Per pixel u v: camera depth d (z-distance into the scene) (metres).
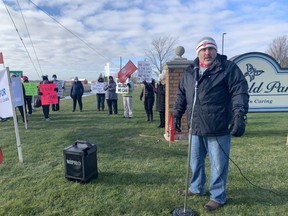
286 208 2.85
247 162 4.33
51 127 8.04
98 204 3.02
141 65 12.01
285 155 4.71
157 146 5.50
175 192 3.28
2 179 3.81
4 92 4.36
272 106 5.70
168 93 5.71
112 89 10.87
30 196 3.25
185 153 4.95
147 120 9.16
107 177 3.79
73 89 11.89
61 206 3.00
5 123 8.88
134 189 3.39
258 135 6.41
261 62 5.57
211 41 2.58
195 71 2.62
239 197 3.10
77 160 3.54
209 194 3.19
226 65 2.56
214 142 2.73
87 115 10.81
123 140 6.13
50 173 4.00
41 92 9.15
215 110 2.61
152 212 2.83
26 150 5.33
